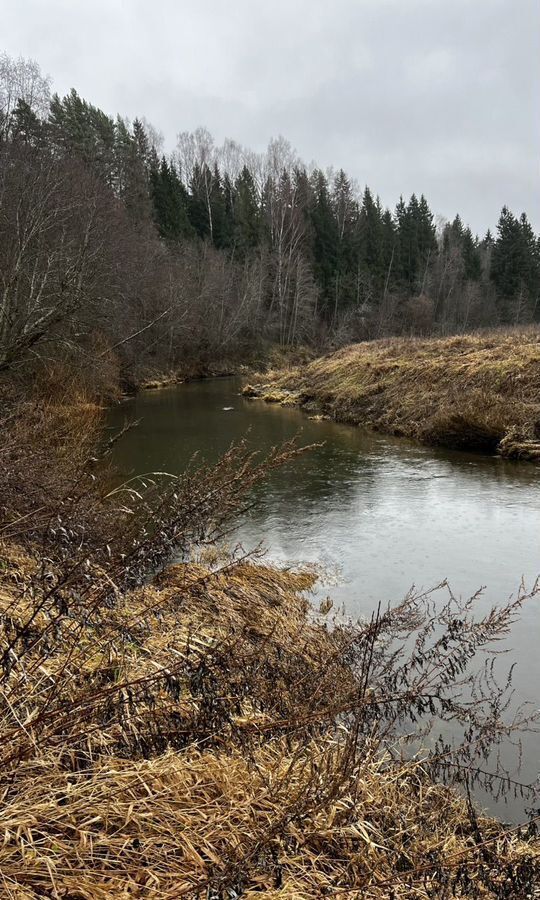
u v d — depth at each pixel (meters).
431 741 3.53
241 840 1.75
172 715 2.20
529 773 3.33
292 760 2.22
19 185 14.78
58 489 4.26
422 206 73.75
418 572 6.78
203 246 44.34
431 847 2.10
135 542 2.71
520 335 20.69
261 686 2.73
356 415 18.91
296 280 49.03
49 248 14.80
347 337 49.94
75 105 47.50
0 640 2.18
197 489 3.06
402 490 10.48
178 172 65.19
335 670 3.22
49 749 1.78
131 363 27.55
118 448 13.47
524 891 1.92
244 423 18.23
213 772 2.03
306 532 8.23
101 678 2.34
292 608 5.46
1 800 1.57
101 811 1.69
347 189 65.94
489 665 4.57
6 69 20.33
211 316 40.44
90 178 20.86
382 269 60.69
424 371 18.55
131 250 25.83
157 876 1.54
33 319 13.73
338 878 1.81
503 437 13.51
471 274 69.50
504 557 7.25
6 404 8.30
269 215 55.50
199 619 3.99
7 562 3.26
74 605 2.20
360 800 2.24
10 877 1.41
